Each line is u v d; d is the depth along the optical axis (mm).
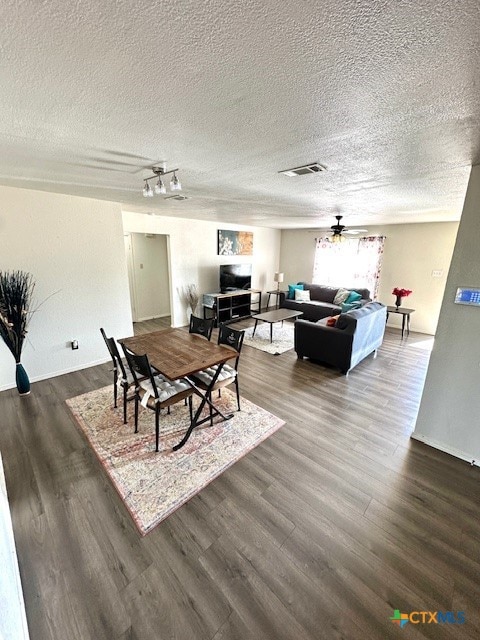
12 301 2939
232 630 1256
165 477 2078
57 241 3441
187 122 1370
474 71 934
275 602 1354
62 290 3582
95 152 1793
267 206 3967
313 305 6621
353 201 3422
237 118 1326
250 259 7578
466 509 1866
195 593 1387
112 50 858
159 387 2455
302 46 834
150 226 5344
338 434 2613
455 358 2256
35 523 1727
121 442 2441
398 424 2789
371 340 4457
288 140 1581
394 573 1482
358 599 1370
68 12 708
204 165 2047
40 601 1353
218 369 2553
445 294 2242
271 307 8422
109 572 1471
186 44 832
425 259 5812
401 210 4062
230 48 847
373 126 1394
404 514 1820
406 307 6152
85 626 1268
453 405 2314
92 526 1711
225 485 2018
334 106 1202
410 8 686
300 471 2158
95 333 3980
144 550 1579
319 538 1657
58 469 2141
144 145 1676
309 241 7777
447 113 1241
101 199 3674
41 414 2842
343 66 928
